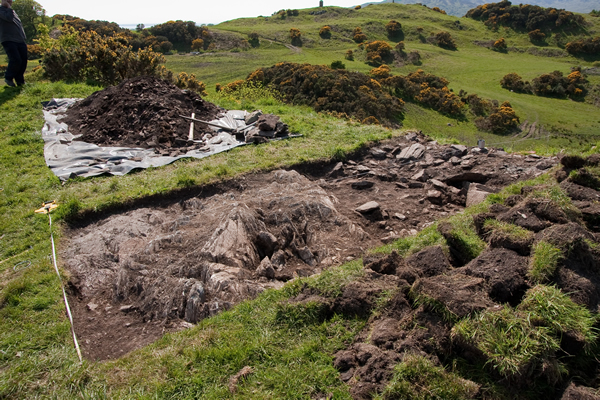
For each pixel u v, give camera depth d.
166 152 9.31
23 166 8.55
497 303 3.49
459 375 3.15
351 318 3.95
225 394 3.26
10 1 12.29
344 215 6.92
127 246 5.77
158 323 4.64
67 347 4.07
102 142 9.89
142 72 16.05
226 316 4.23
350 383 3.22
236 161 8.83
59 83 13.60
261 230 5.90
